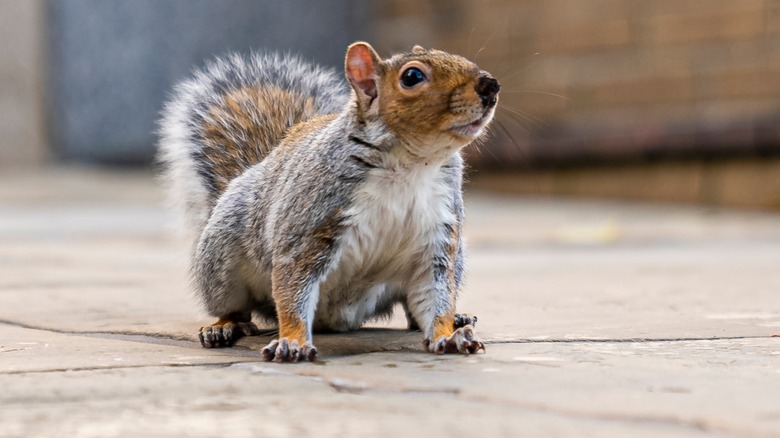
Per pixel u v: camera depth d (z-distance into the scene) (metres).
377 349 6.76
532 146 27.78
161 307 9.09
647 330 7.46
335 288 7.17
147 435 4.28
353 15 31.36
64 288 10.63
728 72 25.81
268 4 31.33
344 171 6.68
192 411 4.71
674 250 16.47
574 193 27.73
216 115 9.08
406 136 6.64
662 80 26.80
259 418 4.55
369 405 4.82
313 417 4.55
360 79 6.72
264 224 7.20
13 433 4.35
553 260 14.69
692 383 5.27
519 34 28.88
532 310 8.86
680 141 25.70
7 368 5.86
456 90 6.53
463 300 9.67
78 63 30.64
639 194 26.83
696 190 25.92
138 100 30.98
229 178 8.61
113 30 30.91
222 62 9.88
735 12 25.62
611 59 27.52
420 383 5.32
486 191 28.97
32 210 23.17
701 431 4.27
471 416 4.55
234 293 7.69
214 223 7.71
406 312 7.81
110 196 25.66
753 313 8.55
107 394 5.12
